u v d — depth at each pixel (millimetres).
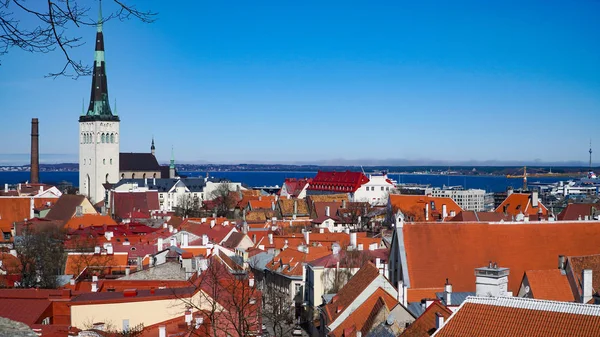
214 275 90875
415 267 123750
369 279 110500
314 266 139750
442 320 75312
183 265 130750
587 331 62531
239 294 102188
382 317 93438
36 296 98875
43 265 139375
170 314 95625
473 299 70688
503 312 68062
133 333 87250
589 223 134250
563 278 112438
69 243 169250
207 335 76188
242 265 168500
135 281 116938
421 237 126750
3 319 48406
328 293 135500
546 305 66625
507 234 129625
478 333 67062
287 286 157875
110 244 155500
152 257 148000
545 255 129625
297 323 134375
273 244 193125
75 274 138125
